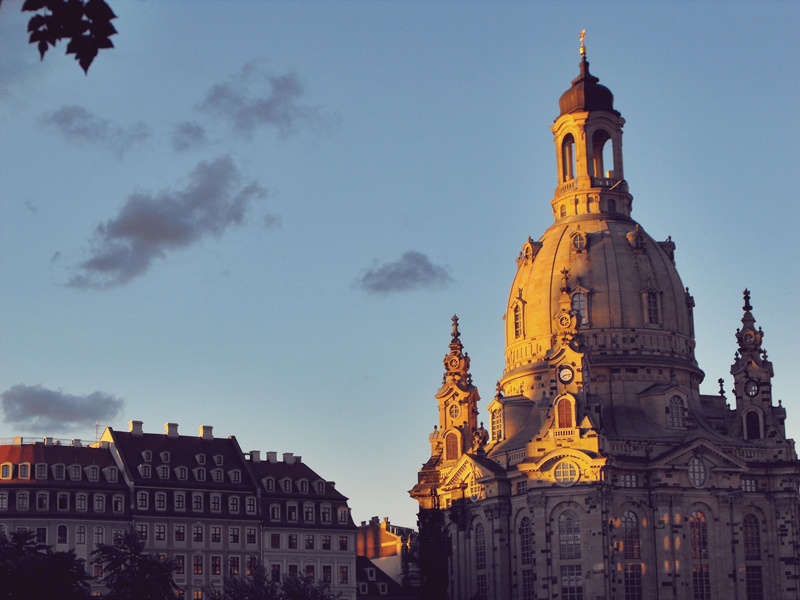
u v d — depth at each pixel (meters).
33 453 170.38
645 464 188.75
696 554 188.25
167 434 183.00
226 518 178.00
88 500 169.88
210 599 157.38
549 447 186.88
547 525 183.88
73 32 21.62
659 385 198.12
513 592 190.62
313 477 190.75
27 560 129.62
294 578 162.00
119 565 148.00
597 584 179.88
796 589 192.25
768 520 195.00
